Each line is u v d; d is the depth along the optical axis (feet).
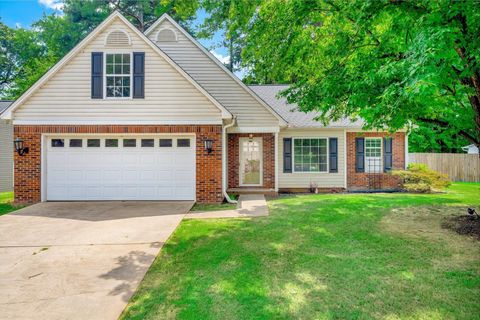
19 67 103.60
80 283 14.71
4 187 54.34
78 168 35.65
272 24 26.43
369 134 47.78
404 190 46.09
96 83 34.96
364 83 20.90
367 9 20.21
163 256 18.19
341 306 12.02
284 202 35.32
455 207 30.42
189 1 29.17
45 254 18.75
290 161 47.11
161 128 35.19
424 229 22.54
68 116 34.91
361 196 38.75
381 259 16.83
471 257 16.85
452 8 15.53
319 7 24.86
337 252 18.10
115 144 35.81
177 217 27.96
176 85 35.22
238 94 43.37
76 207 32.53
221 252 18.48
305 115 49.37
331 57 26.40
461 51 17.38
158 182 35.86
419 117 24.97
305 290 13.42
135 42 35.04
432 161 67.10
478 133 23.70
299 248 18.93
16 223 26.18
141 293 13.62
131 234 22.75
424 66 14.89
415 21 18.62
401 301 12.30
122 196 35.78
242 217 27.68
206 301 12.66
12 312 12.15
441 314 11.32
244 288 13.70
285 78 31.76
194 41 43.98
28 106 34.78
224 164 36.86
